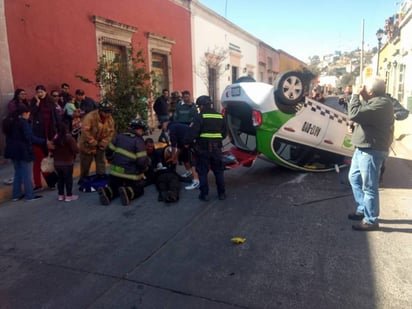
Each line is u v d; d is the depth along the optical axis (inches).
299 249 151.2
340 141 275.4
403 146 387.9
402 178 259.4
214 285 125.7
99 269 140.6
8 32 325.4
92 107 355.6
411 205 200.4
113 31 462.6
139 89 346.9
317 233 167.2
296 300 115.0
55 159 228.1
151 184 265.7
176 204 218.2
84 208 217.0
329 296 116.4
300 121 255.3
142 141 231.8
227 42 875.4
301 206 205.9
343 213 192.4
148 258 148.3
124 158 226.1
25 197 237.6
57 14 378.0
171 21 609.0
